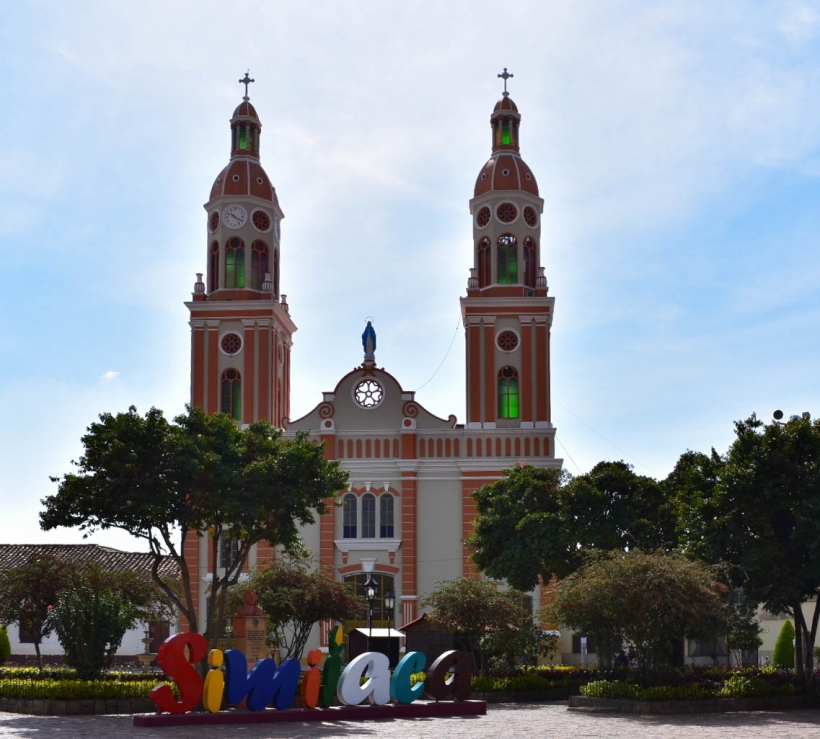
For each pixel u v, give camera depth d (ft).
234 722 117.70
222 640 181.16
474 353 246.68
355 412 245.24
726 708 136.67
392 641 175.32
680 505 158.20
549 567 183.42
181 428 144.05
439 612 165.37
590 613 141.28
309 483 148.25
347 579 238.68
